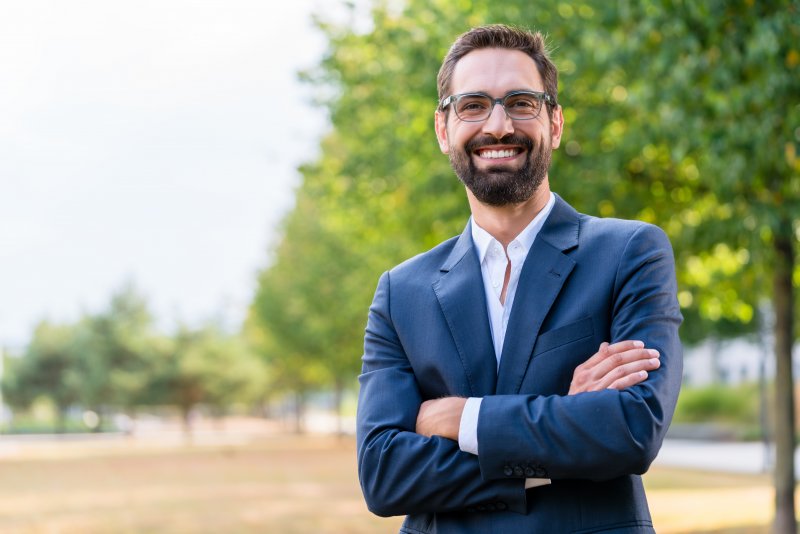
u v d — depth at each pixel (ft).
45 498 51.60
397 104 38.29
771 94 19.83
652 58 22.99
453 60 8.13
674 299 7.66
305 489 54.90
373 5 38.50
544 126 7.93
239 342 174.60
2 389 206.90
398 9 38.27
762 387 75.00
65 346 204.74
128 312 193.26
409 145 35.55
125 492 54.80
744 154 21.20
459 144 7.93
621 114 27.27
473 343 7.77
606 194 27.09
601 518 7.09
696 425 108.68
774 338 28.19
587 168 27.14
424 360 7.93
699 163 26.61
